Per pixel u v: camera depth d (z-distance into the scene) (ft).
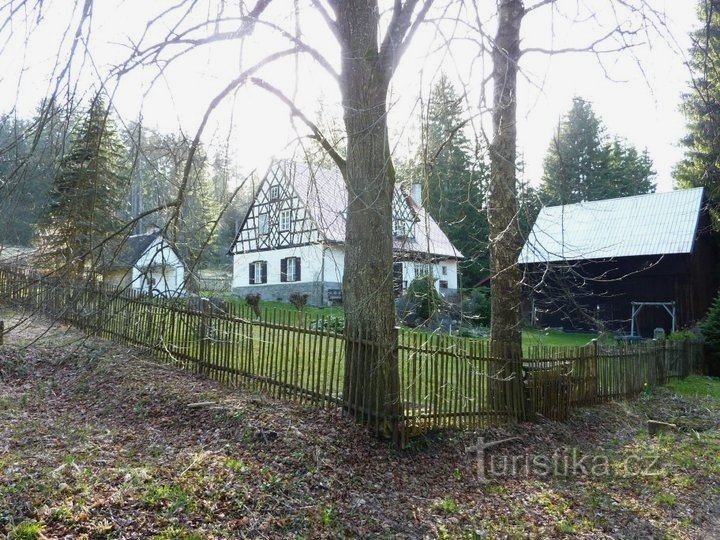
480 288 93.56
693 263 97.45
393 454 24.75
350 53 25.52
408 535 18.62
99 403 29.68
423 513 20.40
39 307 17.19
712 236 105.29
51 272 16.99
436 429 27.55
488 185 27.89
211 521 16.70
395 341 25.77
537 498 23.20
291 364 30.01
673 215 100.32
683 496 24.90
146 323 39.14
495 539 19.08
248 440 23.76
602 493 24.53
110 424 26.58
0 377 32.60
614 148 124.98
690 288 95.09
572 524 20.89
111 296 18.84
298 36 20.65
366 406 26.03
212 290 32.14
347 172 26.53
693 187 105.09
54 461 19.83
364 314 26.30
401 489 22.12
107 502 16.51
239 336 32.99
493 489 23.62
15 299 17.67
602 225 106.01
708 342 68.69
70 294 16.97
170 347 36.88
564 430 33.17
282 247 100.68
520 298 33.73
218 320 34.22
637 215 104.32
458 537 18.92
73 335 42.19
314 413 27.22
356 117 25.76
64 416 27.37
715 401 49.57
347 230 27.35
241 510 17.67
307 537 17.17
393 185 26.55
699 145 40.24
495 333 33.68
